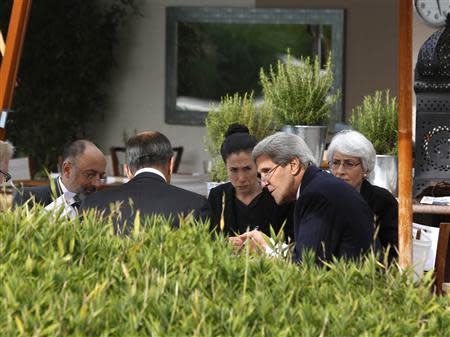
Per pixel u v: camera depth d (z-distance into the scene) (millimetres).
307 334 5176
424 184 14867
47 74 31016
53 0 30859
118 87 31750
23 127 31359
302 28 29406
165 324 5207
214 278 5852
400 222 7938
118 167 28641
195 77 30906
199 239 6574
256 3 29906
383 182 14203
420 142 14898
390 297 5902
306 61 13977
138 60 31531
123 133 31562
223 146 12094
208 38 30641
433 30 22375
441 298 6016
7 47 12328
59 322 5016
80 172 12172
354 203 9062
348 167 11453
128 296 5387
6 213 6746
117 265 5949
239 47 30266
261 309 5375
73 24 30891
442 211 13602
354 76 28953
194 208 9500
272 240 7277
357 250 8945
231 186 12242
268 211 12023
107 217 7398
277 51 29766
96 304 5250
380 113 14422
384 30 28656
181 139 31172
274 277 5945
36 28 30859
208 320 5250
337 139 11516
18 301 5301
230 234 12047
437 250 11758
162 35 31219
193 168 31031
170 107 31250
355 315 5551
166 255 6238
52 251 6109
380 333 5336
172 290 5656
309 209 9047
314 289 5891
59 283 5664
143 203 9469
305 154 9422
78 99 31312
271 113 13680
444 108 14867
